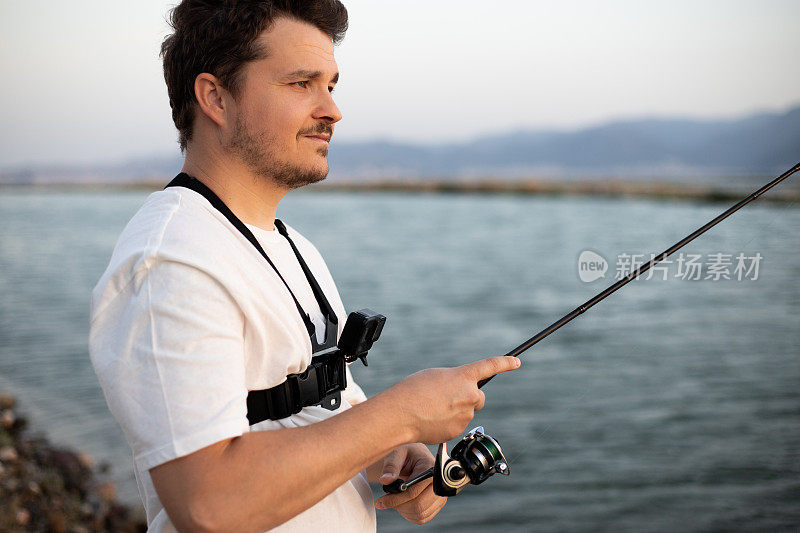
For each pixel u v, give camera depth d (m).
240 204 1.09
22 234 31.97
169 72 1.11
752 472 4.93
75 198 65.25
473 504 5.43
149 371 0.84
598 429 5.26
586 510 4.90
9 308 15.76
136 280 0.88
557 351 1.30
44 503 4.75
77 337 12.76
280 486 0.82
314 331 1.09
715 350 4.98
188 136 1.11
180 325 0.86
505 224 45.41
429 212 58.53
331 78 1.10
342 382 1.12
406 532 5.18
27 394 8.67
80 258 24.58
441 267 27.03
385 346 14.05
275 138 1.05
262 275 1.02
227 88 1.04
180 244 0.91
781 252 1.21
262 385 0.99
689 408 5.32
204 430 0.82
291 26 1.04
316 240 36.56
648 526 4.60
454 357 12.91
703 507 4.69
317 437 0.86
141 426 0.83
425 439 0.95
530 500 5.21
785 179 1.23
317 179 1.11
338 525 1.06
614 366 1.29
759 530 4.34
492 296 20.62
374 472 1.28
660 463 5.18
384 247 33.47
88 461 6.00
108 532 4.77
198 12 1.05
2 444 5.76
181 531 0.82
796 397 5.34
